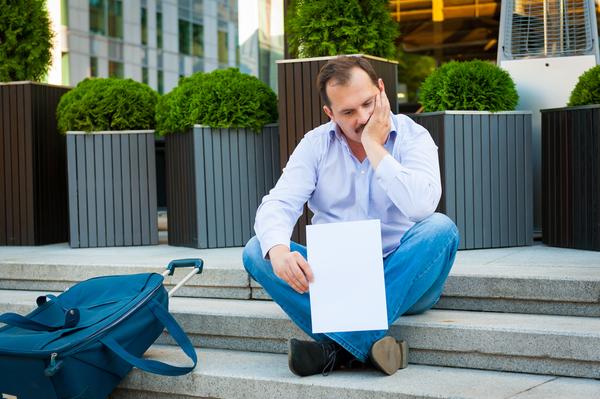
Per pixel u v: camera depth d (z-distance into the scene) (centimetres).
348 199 271
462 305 298
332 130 270
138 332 268
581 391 233
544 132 410
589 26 445
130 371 283
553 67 446
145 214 489
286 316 295
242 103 452
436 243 251
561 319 273
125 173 486
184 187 461
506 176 413
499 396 228
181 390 273
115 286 285
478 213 407
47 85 516
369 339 250
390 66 424
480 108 408
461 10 691
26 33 512
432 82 417
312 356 253
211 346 310
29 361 250
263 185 461
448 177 401
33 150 501
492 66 422
